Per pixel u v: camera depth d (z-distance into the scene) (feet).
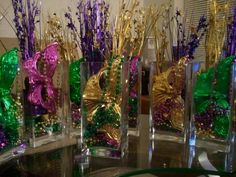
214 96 2.89
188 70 2.95
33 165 2.48
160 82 3.09
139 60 3.31
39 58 2.78
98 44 3.04
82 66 2.71
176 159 2.63
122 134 2.69
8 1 5.75
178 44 3.25
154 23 3.60
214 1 3.34
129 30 3.27
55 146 2.90
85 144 2.72
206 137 2.96
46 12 6.02
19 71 2.64
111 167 2.45
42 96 2.84
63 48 3.43
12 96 2.62
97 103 2.70
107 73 2.67
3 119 2.49
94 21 3.10
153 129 3.19
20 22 3.26
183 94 3.00
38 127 2.87
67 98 3.18
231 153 2.78
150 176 2.60
